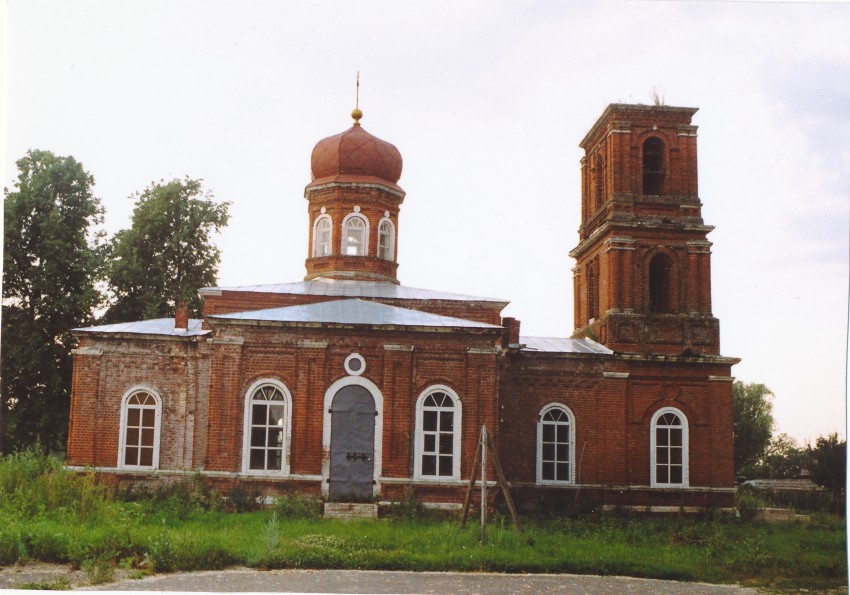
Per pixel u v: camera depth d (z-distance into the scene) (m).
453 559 24.11
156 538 24.12
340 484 33.44
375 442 33.75
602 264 42.91
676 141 43.00
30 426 47.28
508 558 24.34
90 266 48.56
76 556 23.20
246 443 33.53
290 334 34.12
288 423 33.72
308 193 45.06
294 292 40.47
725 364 40.75
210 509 31.84
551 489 39.00
